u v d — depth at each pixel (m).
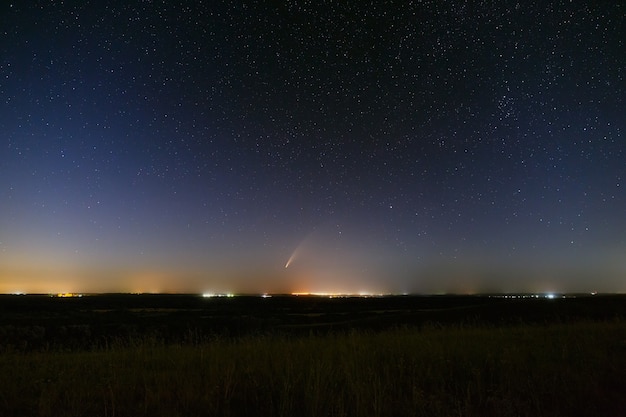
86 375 6.87
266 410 5.09
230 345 10.84
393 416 5.01
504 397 5.28
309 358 7.65
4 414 4.87
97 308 70.62
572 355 7.86
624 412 5.18
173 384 5.97
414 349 8.52
